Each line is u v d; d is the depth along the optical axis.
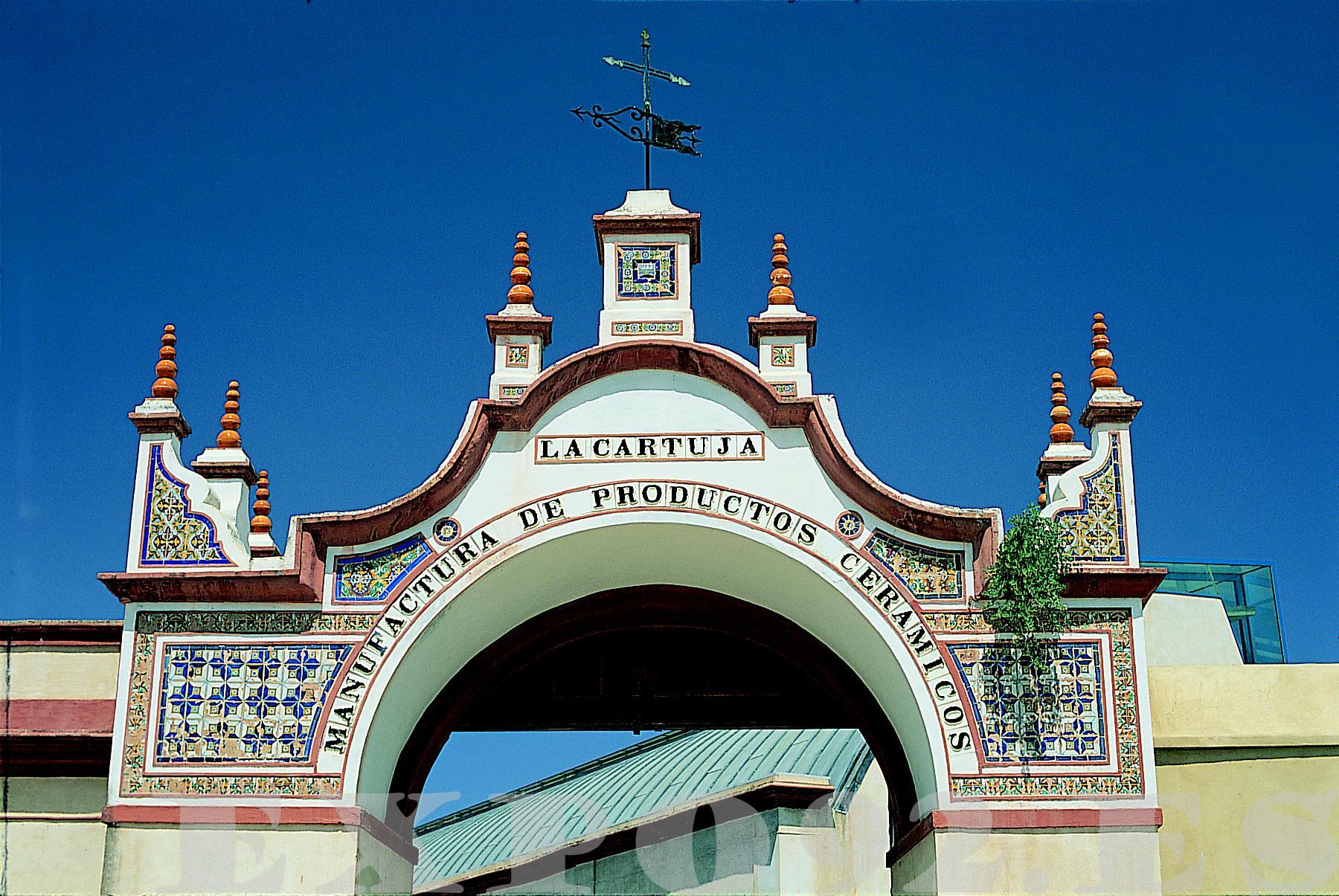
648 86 18.41
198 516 16.52
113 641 17.58
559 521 16.61
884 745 18.19
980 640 16.16
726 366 16.86
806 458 16.77
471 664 18.55
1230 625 24.39
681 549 17.42
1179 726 17.27
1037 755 15.79
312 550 16.34
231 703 16.02
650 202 17.86
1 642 17.56
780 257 17.66
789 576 16.98
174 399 17.12
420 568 16.48
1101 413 16.69
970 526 16.36
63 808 16.86
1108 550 16.30
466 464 16.67
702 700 19.03
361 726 15.98
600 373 16.98
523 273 17.75
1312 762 17.08
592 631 18.97
